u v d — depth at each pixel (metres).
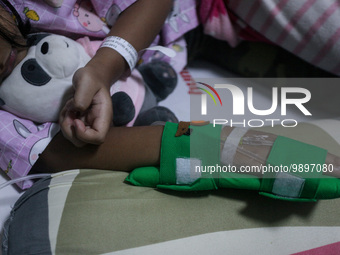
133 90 0.84
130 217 0.62
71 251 0.59
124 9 0.85
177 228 0.62
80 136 0.63
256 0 0.89
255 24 0.94
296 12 0.87
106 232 0.60
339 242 0.62
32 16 0.75
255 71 1.05
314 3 0.85
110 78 0.74
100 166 0.73
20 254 0.60
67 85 0.72
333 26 0.84
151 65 0.95
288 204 0.64
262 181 0.61
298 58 0.99
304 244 0.61
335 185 0.58
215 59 1.12
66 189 0.67
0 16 0.70
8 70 0.71
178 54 1.01
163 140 0.65
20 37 0.72
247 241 0.61
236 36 1.01
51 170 0.76
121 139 0.70
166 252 0.59
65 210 0.63
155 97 0.91
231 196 0.66
